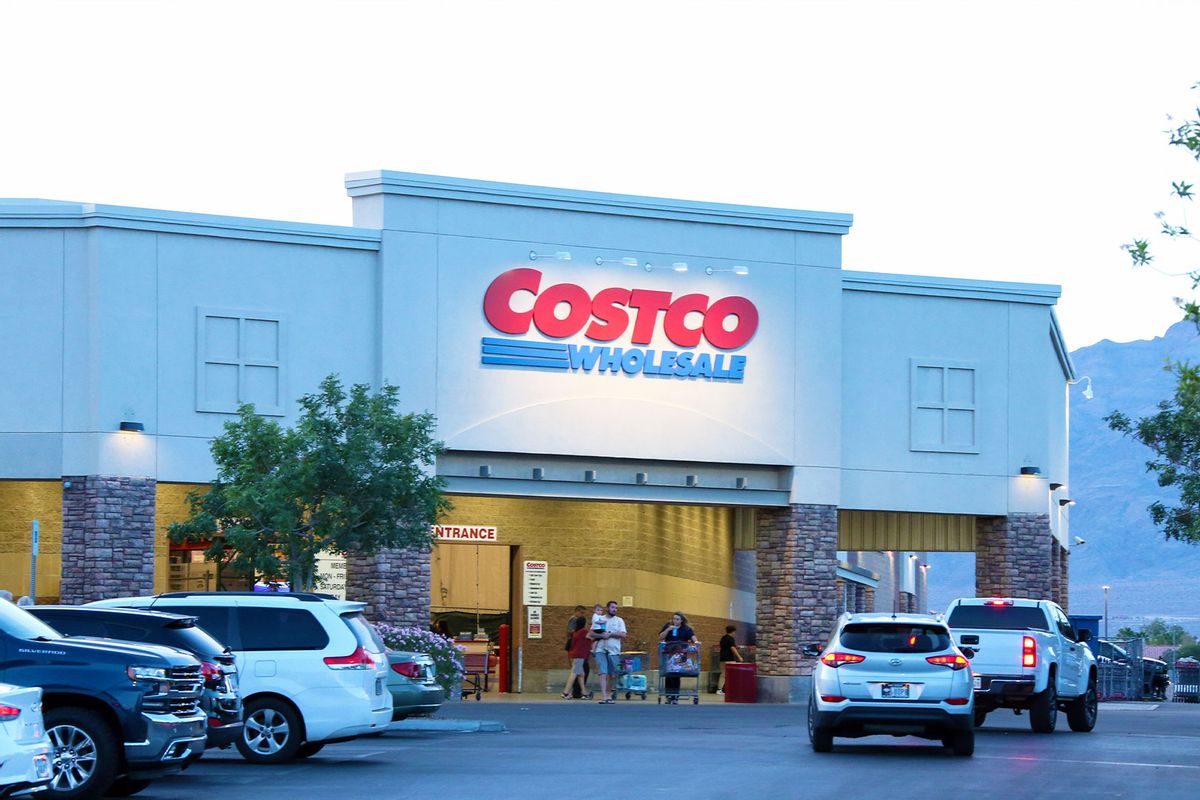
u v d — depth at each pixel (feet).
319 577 111.45
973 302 145.69
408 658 89.66
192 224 122.11
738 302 136.15
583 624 132.67
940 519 150.92
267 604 71.67
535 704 121.80
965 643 93.09
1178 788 61.98
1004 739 88.33
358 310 126.93
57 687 54.85
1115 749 81.61
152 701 55.52
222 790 59.62
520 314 130.00
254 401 123.54
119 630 61.52
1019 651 92.32
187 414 121.60
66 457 119.03
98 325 119.03
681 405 134.41
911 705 75.10
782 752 77.82
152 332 120.88
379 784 61.77
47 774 45.24
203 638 62.95
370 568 125.29
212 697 61.87
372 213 128.36
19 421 119.55
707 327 135.23
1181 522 125.70
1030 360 147.13
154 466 120.26
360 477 106.52
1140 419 127.65
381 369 126.31
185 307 122.01
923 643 76.28
